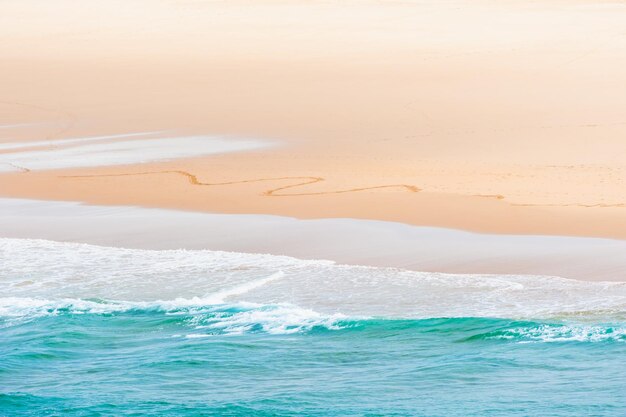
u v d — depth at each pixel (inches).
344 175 2110.0
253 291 1330.0
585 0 5088.6
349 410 871.1
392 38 4237.2
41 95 3422.7
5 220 1804.9
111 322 1201.4
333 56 3905.0
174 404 896.9
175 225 1721.2
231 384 954.7
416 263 1441.9
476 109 2913.4
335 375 977.5
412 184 1985.7
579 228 1587.1
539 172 2060.8
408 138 2554.1
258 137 2655.0
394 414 858.1
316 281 1368.1
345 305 1255.5
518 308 1206.9
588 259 1414.9
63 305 1278.3
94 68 3846.0
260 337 1120.2
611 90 3102.9
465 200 1818.4
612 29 4227.4
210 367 1011.9
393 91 3245.6
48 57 4092.0
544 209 1721.2
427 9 4921.3
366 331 1126.4
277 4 5152.6
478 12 4795.8
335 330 1135.0
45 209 1888.5
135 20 4869.6
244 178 2113.7
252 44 4217.5
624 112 2758.4
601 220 1627.7
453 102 3034.0
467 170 2116.1
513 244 1514.5
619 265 1376.7
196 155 2421.3
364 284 1346.0
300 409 877.2
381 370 988.6
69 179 2165.4
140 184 2086.6
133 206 1888.5
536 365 980.6
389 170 2149.4
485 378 948.6
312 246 1552.7
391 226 1656.0
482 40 4114.2
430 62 3713.1
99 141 2684.5
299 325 1159.6
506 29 4340.6
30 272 1457.9
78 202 1941.4
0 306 1282.0
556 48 3878.0
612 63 3558.1
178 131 2785.4
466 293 1286.9
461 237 1569.9
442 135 2573.8
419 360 1018.1
